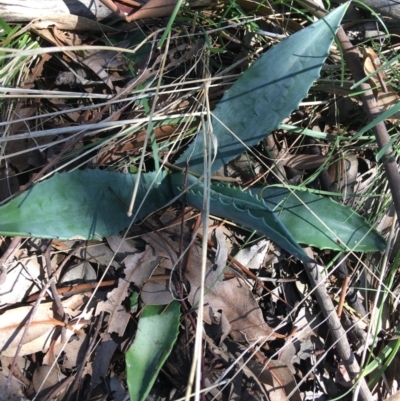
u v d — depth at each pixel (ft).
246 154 1.69
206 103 1.48
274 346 1.64
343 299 1.68
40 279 1.53
